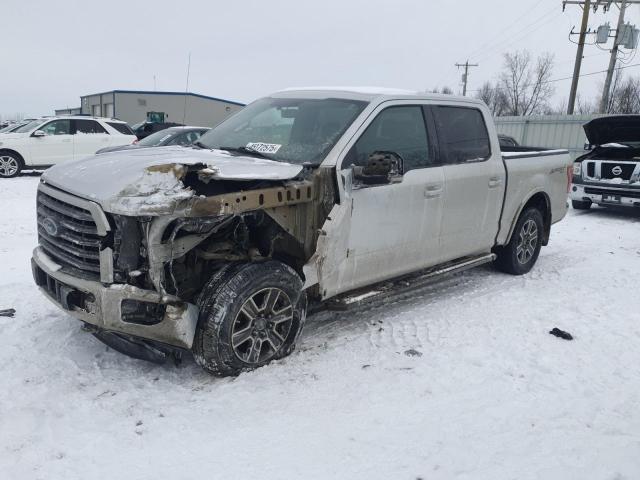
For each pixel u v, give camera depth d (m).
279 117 4.66
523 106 48.34
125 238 3.26
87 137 15.91
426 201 4.67
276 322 3.86
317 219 3.99
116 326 3.36
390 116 4.51
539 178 6.28
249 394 3.51
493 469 2.84
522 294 5.70
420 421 3.27
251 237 3.99
